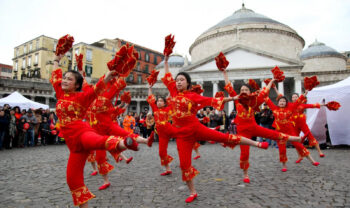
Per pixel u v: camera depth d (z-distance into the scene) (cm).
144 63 6738
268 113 1278
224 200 411
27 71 5359
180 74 423
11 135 1263
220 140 399
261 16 4603
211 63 3544
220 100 371
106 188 490
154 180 557
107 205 390
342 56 4462
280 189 473
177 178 576
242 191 462
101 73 5350
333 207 376
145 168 702
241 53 3416
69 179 291
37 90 3875
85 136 279
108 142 252
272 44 3888
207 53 4191
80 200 290
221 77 3441
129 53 271
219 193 450
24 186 515
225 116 1620
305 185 501
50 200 423
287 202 399
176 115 415
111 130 482
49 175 621
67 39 343
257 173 619
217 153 1027
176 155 985
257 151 1077
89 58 5141
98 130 487
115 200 416
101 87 286
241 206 382
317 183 516
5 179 578
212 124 1562
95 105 485
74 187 291
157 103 625
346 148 1222
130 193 456
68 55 5194
